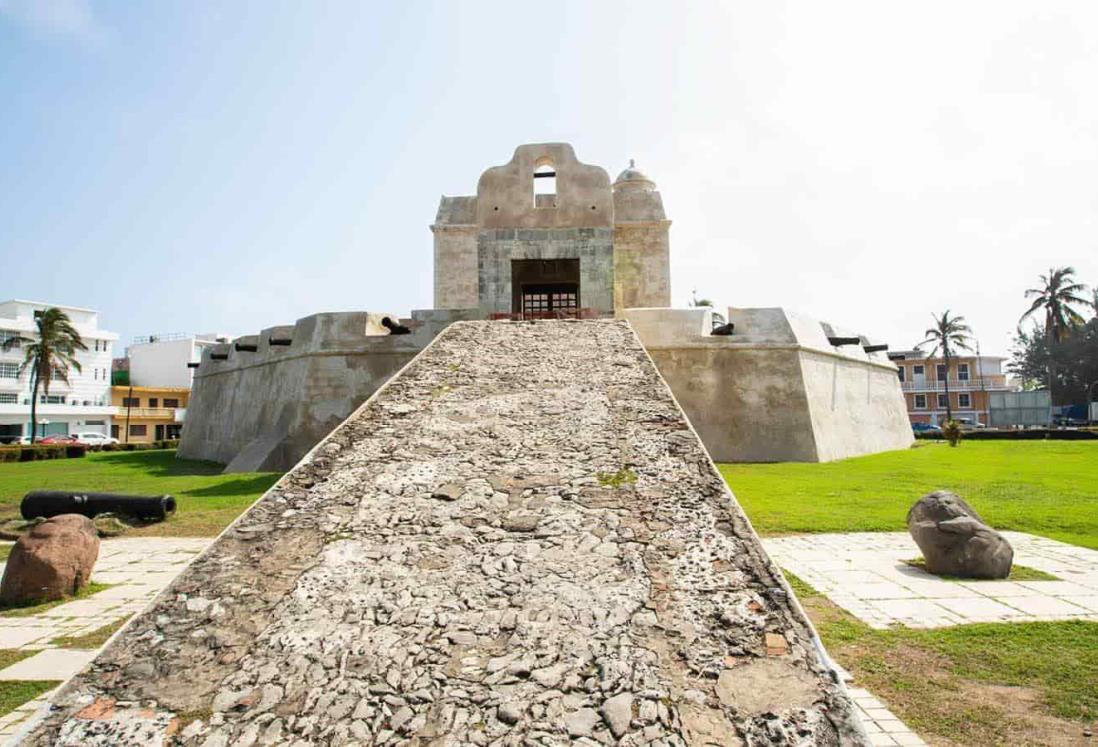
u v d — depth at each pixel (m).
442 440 6.50
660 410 7.20
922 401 53.41
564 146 16.69
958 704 4.29
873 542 8.54
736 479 12.93
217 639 3.82
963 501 7.66
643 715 3.20
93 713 3.33
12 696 4.59
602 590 4.14
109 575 7.78
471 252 22.73
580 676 3.46
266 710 3.32
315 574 4.38
